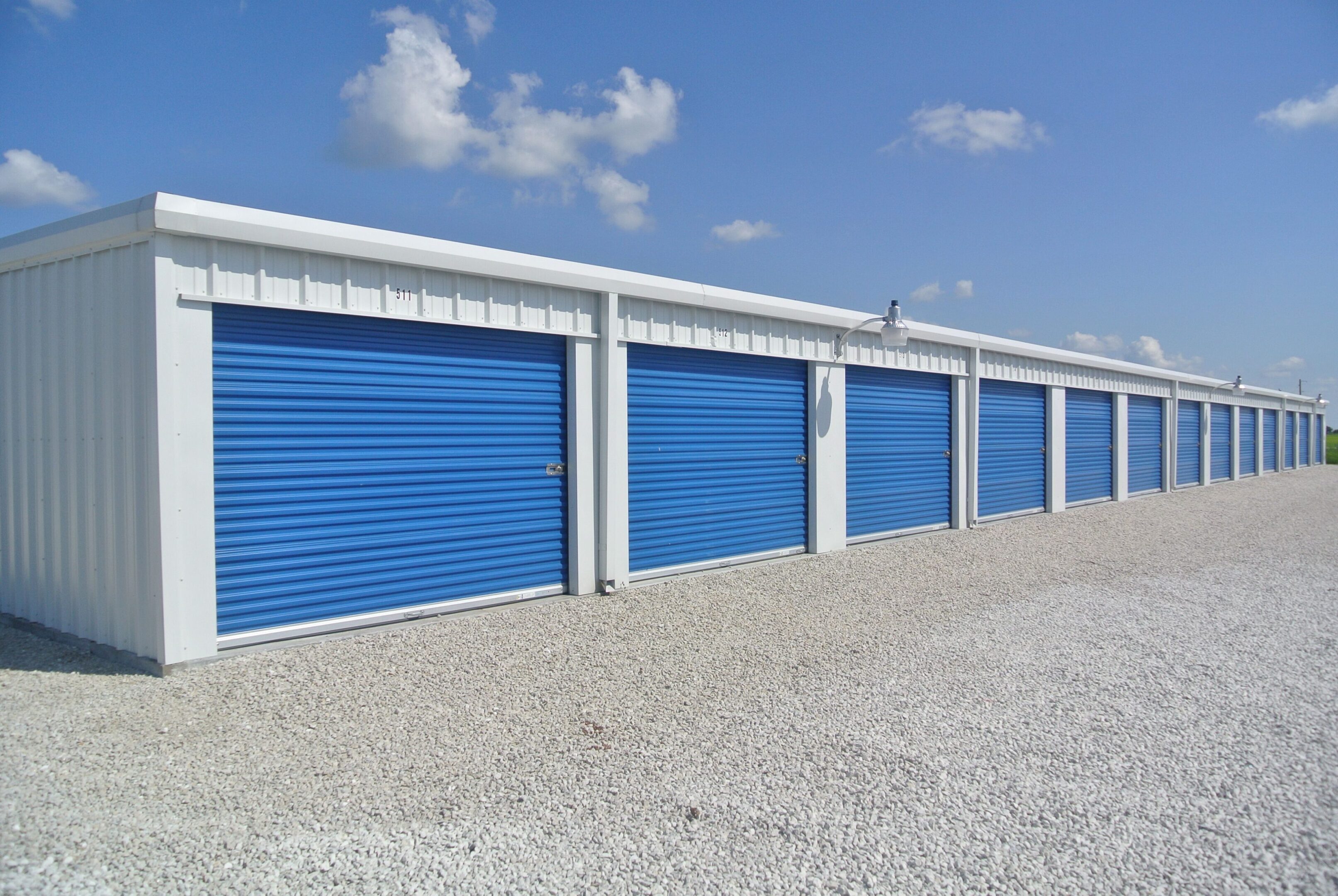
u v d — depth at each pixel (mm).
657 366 8664
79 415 5883
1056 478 15969
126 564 5531
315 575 6180
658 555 8758
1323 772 4043
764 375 9945
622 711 4836
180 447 5355
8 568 6680
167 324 5273
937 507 12969
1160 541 12266
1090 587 8680
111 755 4078
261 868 3088
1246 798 3766
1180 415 22281
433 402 6855
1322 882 3070
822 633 6676
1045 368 15664
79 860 3111
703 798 3717
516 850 3254
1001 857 3234
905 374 12297
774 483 10109
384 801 3646
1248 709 4965
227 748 4191
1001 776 3982
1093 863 3201
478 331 7168
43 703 4785
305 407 6074
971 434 13508
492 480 7305
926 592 8344
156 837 3299
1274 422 30312
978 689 5289
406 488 6699
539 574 7715
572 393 7809
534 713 4766
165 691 4992
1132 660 5988
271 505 5918
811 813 3578
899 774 3990
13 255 6352
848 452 11242
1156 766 4105
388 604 6629
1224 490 22016
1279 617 7348
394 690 5109
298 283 5953
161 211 5133
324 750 4184
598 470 8055
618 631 6598
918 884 3043
